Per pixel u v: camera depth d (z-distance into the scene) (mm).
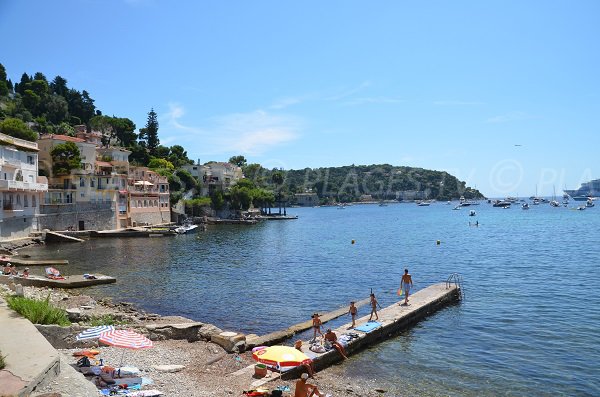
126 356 22203
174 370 20844
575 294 39219
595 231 105750
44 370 14328
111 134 163000
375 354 25500
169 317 30547
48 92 168875
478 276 49844
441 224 147375
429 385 21250
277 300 38969
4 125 101875
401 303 34000
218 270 55031
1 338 17688
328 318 31969
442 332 29484
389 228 132625
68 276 47312
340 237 102938
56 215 87688
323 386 20812
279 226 141375
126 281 46938
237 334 25797
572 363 23703
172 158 171625
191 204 145500
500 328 30062
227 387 19047
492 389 20812
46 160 98812
